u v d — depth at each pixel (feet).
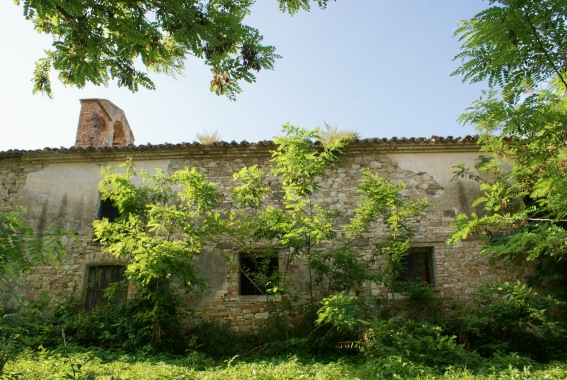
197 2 15.34
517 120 13.53
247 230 32.07
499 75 13.12
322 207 33.42
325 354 28.96
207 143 40.24
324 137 38.65
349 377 21.20
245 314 34.88
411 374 20.79
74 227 38.04
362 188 32.58
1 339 20.17
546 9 11.90
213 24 15.55
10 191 39.19
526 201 34.81
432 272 36.50
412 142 38.22
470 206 37.45
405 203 33.65
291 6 17.54
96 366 23.35
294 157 32.30
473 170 38.42
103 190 34.17
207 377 21.16
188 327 34.19
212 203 32.45
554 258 33.14
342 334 29.63
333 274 32.68
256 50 16.49
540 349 29.53
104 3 14.85
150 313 30.40
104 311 33.63
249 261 36.78
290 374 21.50
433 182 38.22
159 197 34.30
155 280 32.58
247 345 32.24
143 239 29.32
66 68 16.06
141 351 29.30
